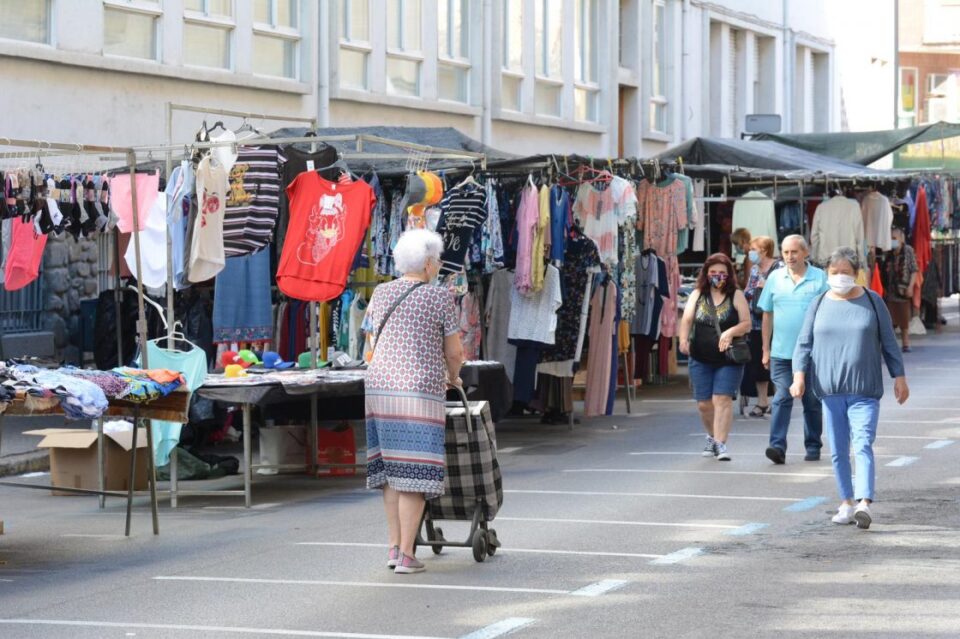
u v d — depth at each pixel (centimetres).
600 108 3819
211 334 1847
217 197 1512
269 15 2641
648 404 2280
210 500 1490
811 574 1044
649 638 869
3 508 1459
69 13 2197
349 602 984
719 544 1162
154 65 2338
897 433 1833
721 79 4472
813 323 1261
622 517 1294
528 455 1738
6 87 2098
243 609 971
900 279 3062
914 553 1115
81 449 1513
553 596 987
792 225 2819
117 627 928
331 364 1652
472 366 1527
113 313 1927
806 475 1527
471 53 3256
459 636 880
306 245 1566
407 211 1669
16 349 2136
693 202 2206
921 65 7800
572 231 1922
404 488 1062
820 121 5281
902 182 3008
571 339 1947
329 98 2769
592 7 3803
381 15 2916
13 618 959
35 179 1445
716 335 1644
